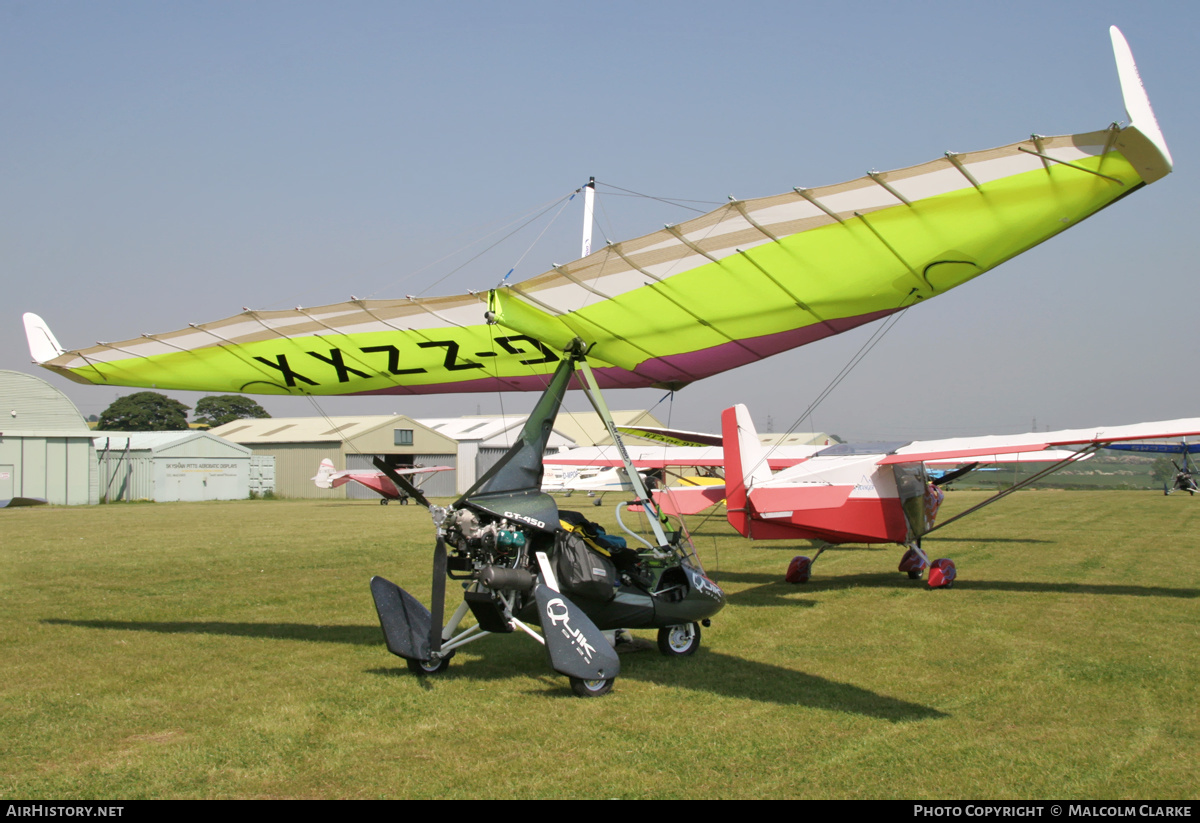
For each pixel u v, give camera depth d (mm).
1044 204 3801
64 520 22203
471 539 5215
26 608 8258
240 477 40531
